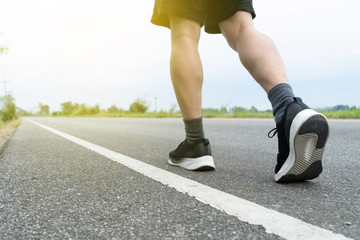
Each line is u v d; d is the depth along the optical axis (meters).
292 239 0.72
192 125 1.51
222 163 1.77
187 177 1.39
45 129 5.95
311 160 1.15
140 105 26.05
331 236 0.73
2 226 0.83
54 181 1.35
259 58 1.29
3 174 1.52
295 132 1.10
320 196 1.07
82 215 0.91
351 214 0.88
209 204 0.99
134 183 1.29
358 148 2.36
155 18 1.54
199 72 1.45
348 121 6.10
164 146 2.70
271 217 0.86
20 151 2.41
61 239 0.74
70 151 2.36
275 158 1.95
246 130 4.57
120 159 1.94
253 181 1.30
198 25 1.48
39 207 0.99
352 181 1.30
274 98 1.24
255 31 1.37
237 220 0.84
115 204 1.01
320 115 1.08
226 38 1.50
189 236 0.75
